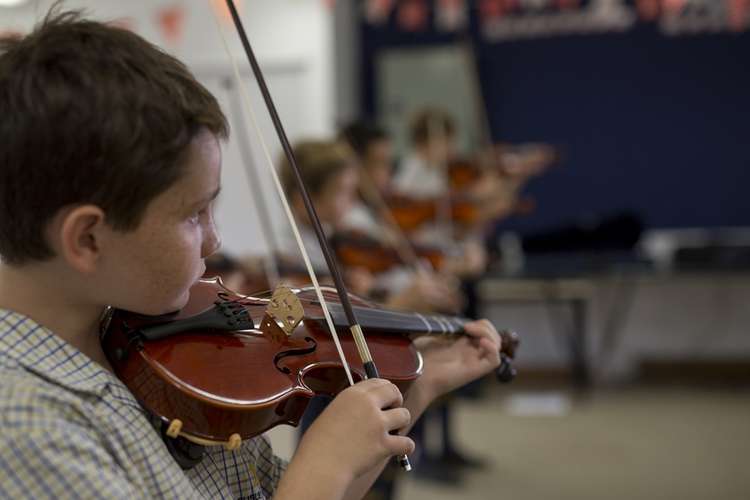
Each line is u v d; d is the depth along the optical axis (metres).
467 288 3.32
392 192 3.69
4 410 0.69
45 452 0.69
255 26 5.21
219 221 4.68
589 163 5.65
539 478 3.43
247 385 0.89
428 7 5.85
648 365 5.33
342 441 0.81
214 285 1.09
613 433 4.07
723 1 5.41
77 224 0.72
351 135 3.42
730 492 3.21
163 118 0.73
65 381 0.75
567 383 5.16
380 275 2.85
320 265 2.54
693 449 3.79
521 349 5.29
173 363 0.86
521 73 5.70
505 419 4.39
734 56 5.43
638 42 5.54
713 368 5.26
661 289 5.16
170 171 0.74
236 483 0.91
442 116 4.27
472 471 3.53
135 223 0.74
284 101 5.21
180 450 0.84
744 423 4.21
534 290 5.09
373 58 5.95
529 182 5.71
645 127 5.57
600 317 5.19
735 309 5.13
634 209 5.61
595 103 5.62
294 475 0.80
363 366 1.04
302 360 0.99
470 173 4.34
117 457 0.75
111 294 0.77
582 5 5.59
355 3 5.96
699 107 5.49
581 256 4.96
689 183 5.54
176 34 4.88
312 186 2.56
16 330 0.75
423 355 1.24
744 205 5.47
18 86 0.71
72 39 0.74
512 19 5.70
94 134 0.70
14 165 0.71
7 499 0.68
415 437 2.47
